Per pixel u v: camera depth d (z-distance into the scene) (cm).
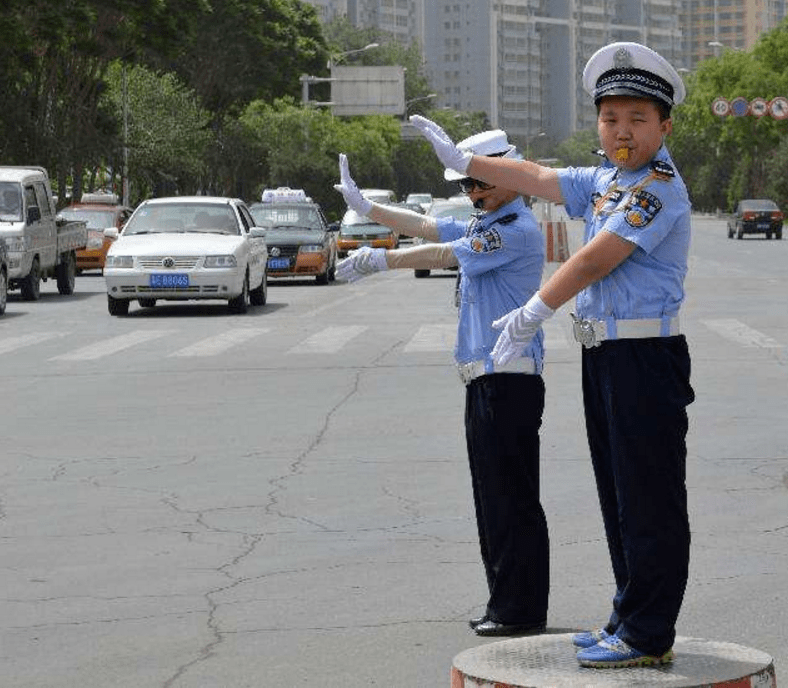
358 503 998
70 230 3522
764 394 1502
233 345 2133
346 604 750
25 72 6419
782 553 842
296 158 10300
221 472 1125
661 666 527
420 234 702
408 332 2309
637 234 534
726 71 12081
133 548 880
